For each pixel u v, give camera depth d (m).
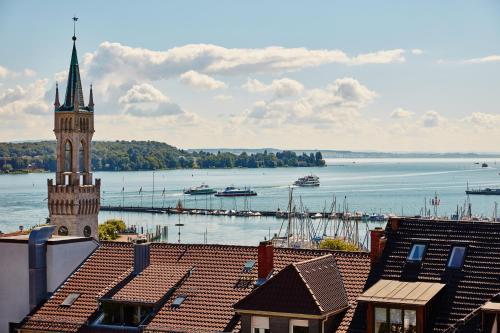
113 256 98.50
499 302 72.19
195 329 82.00
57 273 96.44
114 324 88.56
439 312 75.75
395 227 85.94
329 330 77.50
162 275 91.00
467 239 82.12
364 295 75.12
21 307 96.31
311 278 79.12
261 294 77.81
